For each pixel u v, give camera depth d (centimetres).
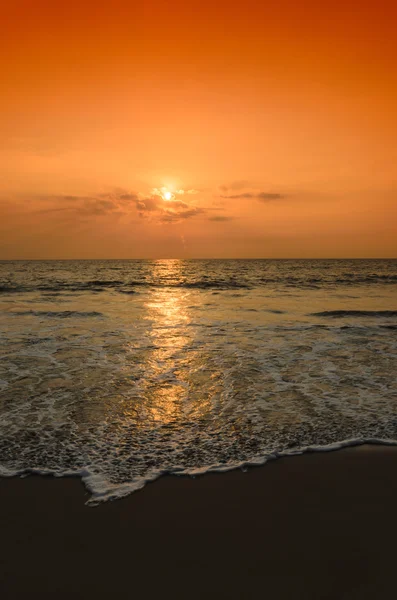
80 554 327
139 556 326
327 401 696
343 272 6206
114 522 368
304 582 299
